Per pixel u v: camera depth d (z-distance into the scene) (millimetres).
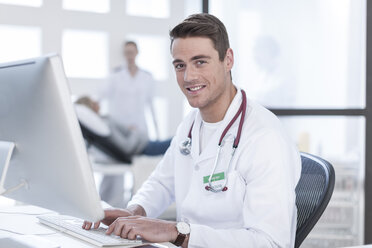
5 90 950
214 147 1295
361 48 2430
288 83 2410
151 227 1026
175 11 5152
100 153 4191
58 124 854
